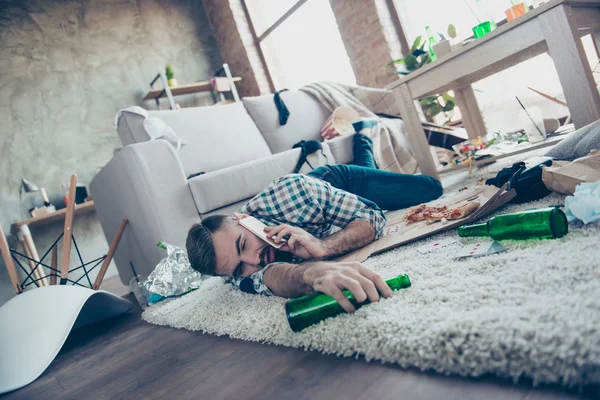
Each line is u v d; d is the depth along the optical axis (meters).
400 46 3.93
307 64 4.93
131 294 2.43
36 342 1.25
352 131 2.79
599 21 1.70
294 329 0.80
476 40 1.78
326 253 1.12
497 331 0.52
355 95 3.29
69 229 1.90
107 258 2.02
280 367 0.73
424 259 1.00
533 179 1.22
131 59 4.88
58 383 1.11
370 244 1.28
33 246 3.64
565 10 1.50
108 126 4.56
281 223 1.23
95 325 1.79
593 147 1.22
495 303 0.62
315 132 3.09
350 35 4.17
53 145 4.23
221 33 5.49
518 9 1.93
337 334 0.72
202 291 1.60
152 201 1.86
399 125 3.02
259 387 0.68
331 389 0.60
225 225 1.13
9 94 4.12
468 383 0.51
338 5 4.16
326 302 0.81
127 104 4.74
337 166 1.75
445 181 2.46
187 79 5.29
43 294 1.37
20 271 3.86
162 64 5.10
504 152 2.05
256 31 5.30
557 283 0.63
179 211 1.90
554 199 1.16
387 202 1.81
